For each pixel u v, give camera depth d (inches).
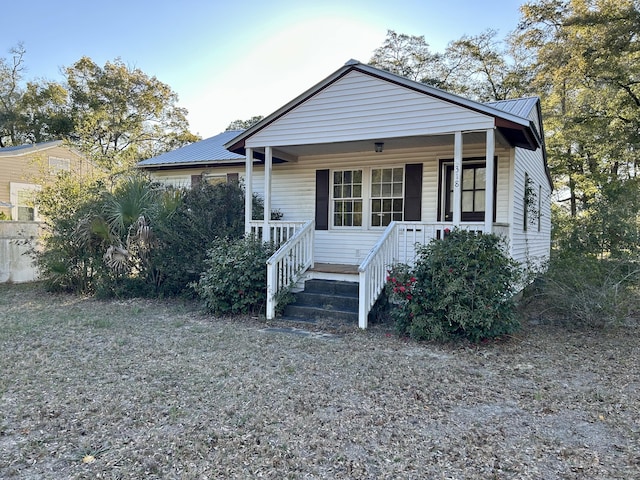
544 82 853.2
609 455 122.6
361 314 272.7
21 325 279.7
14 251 487.2
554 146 848.3
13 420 141.9
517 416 149.2
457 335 245.8
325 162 414.3
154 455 120.2
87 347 230.2
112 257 374.0
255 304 317.1
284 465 116.0
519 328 259.4
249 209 362.0
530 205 435.8
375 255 287.9
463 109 286.8
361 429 137.4
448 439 131.5
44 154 808.3
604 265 327.0
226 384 175.8
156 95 1354.6
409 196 378.9
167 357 212.7
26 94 1222.9
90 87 1264.8
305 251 341.4
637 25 620.7
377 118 312.5
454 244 252.4
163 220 376.2
